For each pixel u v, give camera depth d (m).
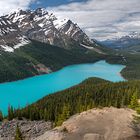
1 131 112.56
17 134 75.56
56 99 192.25
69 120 65.88
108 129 57.75
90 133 55.31
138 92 160.62
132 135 54.41
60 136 55.62
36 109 148.88
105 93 196.25
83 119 64.25
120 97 162.00
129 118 64.06
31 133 103.06
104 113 68.12
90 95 193.25
